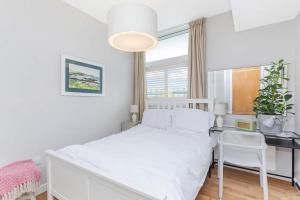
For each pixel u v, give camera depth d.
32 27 2.03
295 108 2.17
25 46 1.97
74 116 2.56
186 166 1.39
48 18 2.20
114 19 1.43
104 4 2.50
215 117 2.74
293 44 2.22
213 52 2.87
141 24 1.39
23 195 1.60
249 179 2.33
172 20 3.02
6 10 1.81
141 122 3.31
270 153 2.29
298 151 2.09
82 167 1.19
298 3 1.82
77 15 2.59
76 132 2.60
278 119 2.08
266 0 1.77
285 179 2.28
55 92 2.29
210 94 2.85
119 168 1.22
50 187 1.58
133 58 3.81
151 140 2.07
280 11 2.01
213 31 2.87
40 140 2.12
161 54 3.56
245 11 2.00
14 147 1.88
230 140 2.38
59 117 2.35
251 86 2.51
